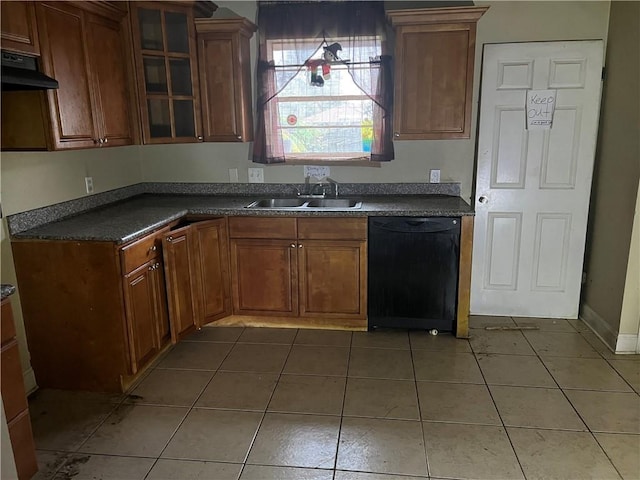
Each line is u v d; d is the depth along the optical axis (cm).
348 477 203
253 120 368
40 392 271
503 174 347
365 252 323
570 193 342
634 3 288
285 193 378
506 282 363
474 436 228
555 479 200
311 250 326
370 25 338
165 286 296
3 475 171
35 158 270
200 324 323
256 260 334
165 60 328
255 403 258
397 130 334
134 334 263
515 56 329
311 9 343
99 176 330
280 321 348
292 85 356
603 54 322
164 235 285
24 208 263
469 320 360
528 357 303
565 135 335
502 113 338
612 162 316
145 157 385
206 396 265
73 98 262
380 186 369
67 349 267
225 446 224
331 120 359
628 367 290
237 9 352
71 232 258
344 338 332
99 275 253
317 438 228
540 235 352
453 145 355
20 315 264
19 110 244
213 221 322
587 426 234
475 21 311
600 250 333
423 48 319
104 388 270
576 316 360
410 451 218
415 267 322
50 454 219
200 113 345
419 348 317
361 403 256
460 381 276
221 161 380
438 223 312
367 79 346
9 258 255
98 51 284
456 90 323
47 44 240
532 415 243
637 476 201
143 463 213
